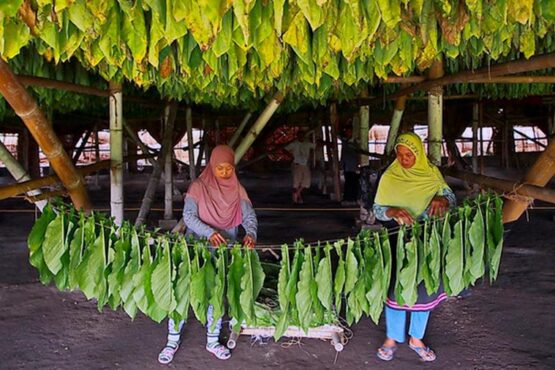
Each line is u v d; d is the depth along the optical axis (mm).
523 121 12812
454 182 12812
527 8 1533
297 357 3492
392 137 5910
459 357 3463
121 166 4355
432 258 2549
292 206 10102
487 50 2688
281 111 7887
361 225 7496
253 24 1534
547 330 3879
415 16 1911
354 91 5758
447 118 11398
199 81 3605
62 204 2566
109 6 1565
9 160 3678
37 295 4727
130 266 2496
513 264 5613
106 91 4246
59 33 1682
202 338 3811
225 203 3262
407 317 3979
